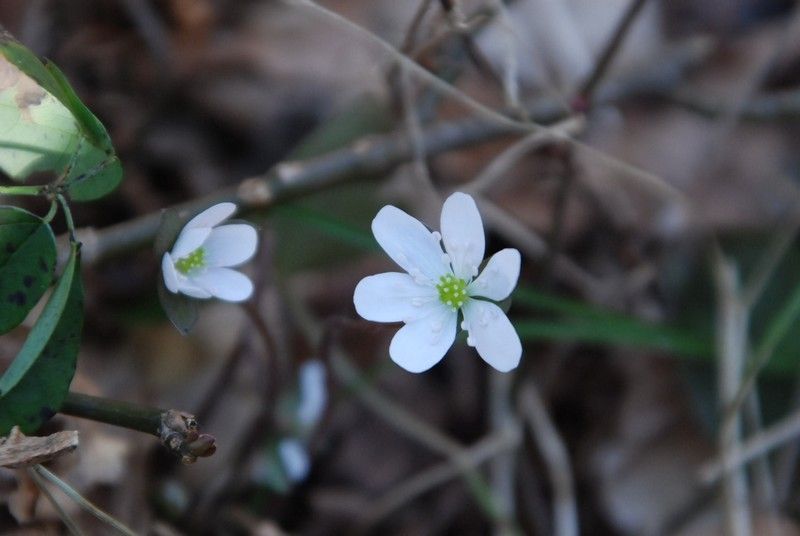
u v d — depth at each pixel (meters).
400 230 0.27
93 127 0.26
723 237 0.34
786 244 0.33
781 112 0.35
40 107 0.26
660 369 0.33
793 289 0.33
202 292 0.26
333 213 0.33
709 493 0.32
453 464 0.32
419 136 0.31
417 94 0.33
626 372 0.34
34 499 0.29
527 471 0.32
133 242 0.30
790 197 0.35
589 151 0.31
